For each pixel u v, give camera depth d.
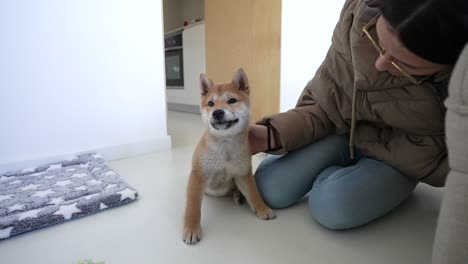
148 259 0.69
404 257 0.70
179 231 0.82
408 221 0.87
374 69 0.72
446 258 0.37
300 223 0.86
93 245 0.75
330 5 1.69
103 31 1.34
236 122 0.83
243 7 1.95
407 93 0.72
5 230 0.78
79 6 1.26
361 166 0.86
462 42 0.44
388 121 0.81
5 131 1.17
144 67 1.48
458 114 0.35
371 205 0.80
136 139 1.51
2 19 1.11
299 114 0.98
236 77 0.89
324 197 0.80
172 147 1.67
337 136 1.02
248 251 0.72
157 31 1.49
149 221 0.87
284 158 1.00
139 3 1.42
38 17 1.18
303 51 1.74
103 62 1.36
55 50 1.23
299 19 1.71
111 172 1.16
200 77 0.90
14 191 0.99
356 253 0.72
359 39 0.72
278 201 0.93
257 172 1.04
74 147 1.34
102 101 1.38
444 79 0.64
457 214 0.35
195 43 2.84
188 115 2.94
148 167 1.33
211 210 0.94
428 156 0.78
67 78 1.28
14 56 1.15
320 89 0.95
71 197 0.95
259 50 1.89
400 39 0.49
